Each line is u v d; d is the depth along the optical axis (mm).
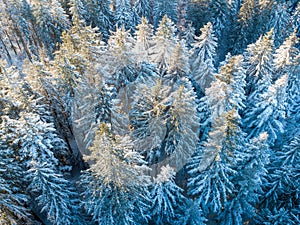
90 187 19594
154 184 20750
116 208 18344
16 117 22688
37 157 19328
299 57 31047
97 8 40750
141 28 32812
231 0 47594
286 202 24625
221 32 47312
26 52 43781
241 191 22719
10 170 19188
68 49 25750
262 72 31719
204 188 22828
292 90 33031
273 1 43562
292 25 46562
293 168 24641
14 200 20422
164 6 47812
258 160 21938
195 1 44969
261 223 24734
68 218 20469
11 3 38156
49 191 18406
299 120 34062
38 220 23562
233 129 19281
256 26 43688
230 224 23953
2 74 24219
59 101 25781
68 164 26500
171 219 22141
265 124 29984
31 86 23891
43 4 36969
